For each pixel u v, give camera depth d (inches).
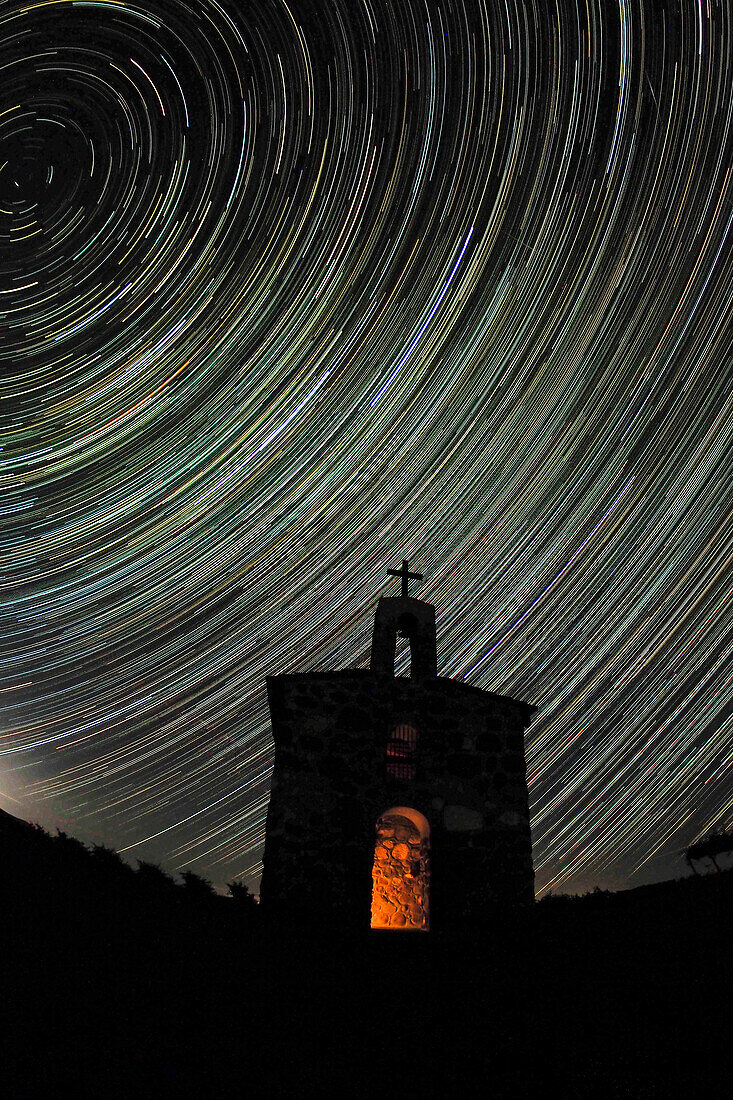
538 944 285.0
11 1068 149.8
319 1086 170.1
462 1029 207.5
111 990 195.6
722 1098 157.2
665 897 315.3
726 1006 195.8
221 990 216.8
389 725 409.4
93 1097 148.4
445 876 373.7
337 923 344.8
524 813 400.8
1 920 209.3
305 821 378.0
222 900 342.6
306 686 416.8
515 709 435.8
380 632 438.6
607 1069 176.7
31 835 294.8
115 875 299.1
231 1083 165.9
